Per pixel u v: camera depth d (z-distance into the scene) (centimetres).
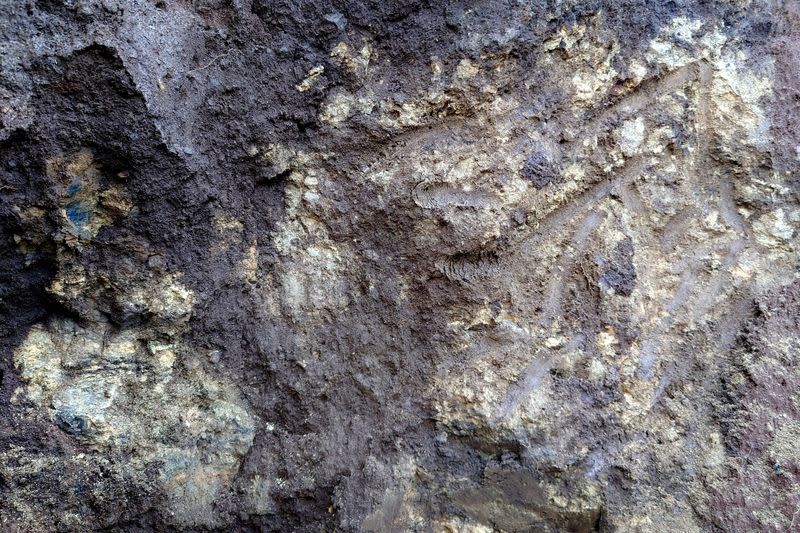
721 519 127
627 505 130
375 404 134
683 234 133
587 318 133
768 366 130
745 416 129
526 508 132
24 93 116
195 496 132
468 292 131
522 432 131
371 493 132
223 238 131
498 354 133
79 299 127
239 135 129
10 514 127
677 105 131
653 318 133
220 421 133
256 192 132
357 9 128
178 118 124
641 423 132
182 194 125
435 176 129
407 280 132
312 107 130
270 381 134
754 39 133
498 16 128
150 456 131
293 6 127
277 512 133
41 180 120
